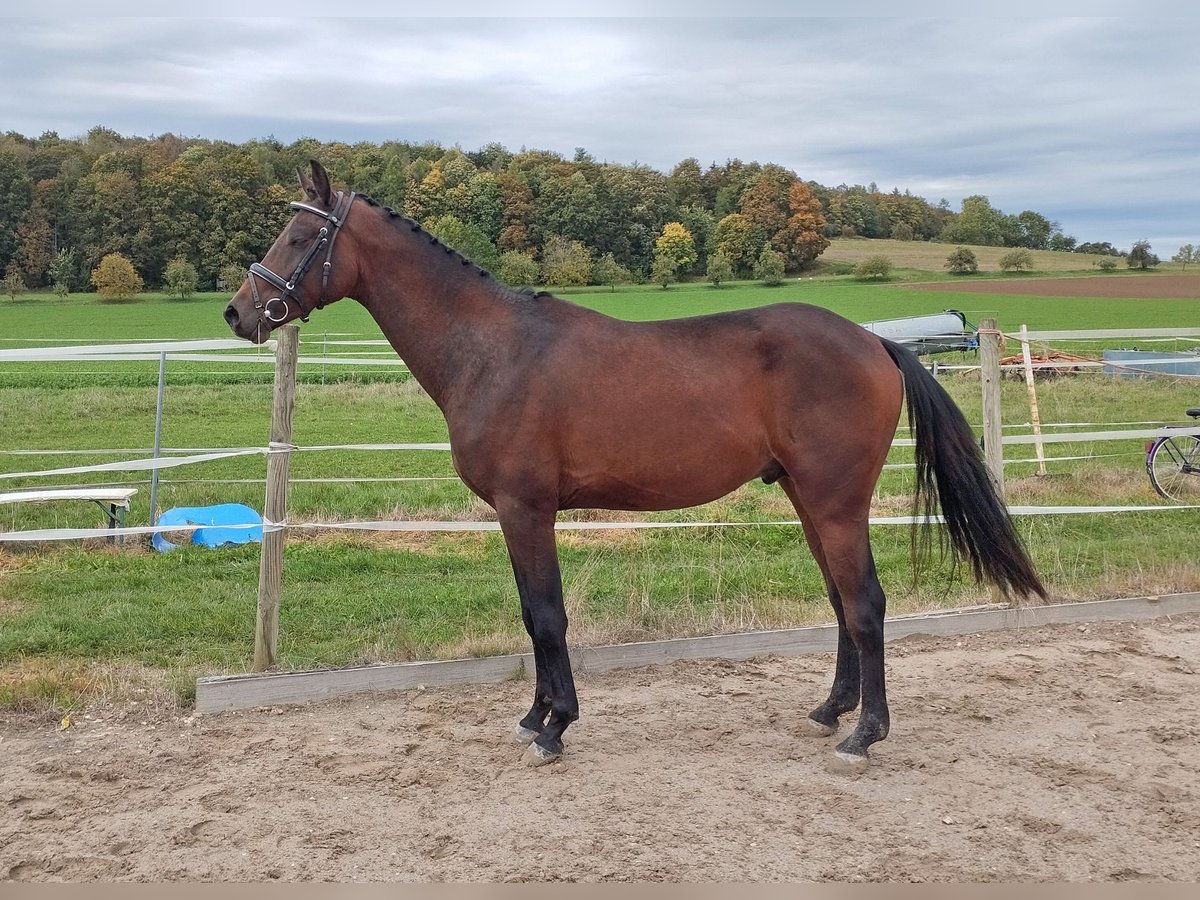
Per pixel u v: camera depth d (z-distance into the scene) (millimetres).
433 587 7012
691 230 76250
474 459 4203
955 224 109312
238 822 3670
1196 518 9055
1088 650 5594
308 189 4438
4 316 52125
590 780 4020
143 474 11828
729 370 4168
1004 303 53125
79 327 44750
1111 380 21406
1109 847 3420
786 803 3799
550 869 3303
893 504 10086
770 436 4211
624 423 4098
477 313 4312
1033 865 3311
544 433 4102
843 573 4168
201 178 70750
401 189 74188
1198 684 5051
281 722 4684
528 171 80188
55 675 5109
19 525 8758
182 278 64625
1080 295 58500
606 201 73250
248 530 8555
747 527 9016
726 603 6344
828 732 4477
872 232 104062
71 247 70938
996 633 5988
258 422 17094
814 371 4105
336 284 4402
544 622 4184
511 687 5148
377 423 17203
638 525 6840
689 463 4164
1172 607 6316
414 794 3902
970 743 4363
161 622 6086
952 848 3428
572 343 4168
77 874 3324
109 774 4074
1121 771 4039
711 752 4320
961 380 21500
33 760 4238
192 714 4773
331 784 3994
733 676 5332
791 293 61000
